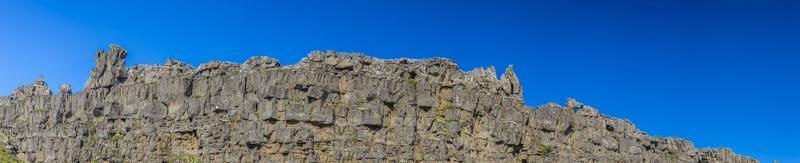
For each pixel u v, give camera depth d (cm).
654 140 16538
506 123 14088
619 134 15988
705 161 17038
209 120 13662
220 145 13288
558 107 15125
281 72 13412
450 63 14400
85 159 14112
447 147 13525
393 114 13638
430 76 14188
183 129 13750
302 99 13338
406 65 14238
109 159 13950
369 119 13350
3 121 16012
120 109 14550
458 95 13938
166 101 14188
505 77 14950
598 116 15775
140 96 14400
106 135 14300
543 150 14438
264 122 13162
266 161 12912
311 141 13050
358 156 13100
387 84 13688
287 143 13000
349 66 13775
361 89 13625
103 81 14888
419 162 13300
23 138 15300
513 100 14588
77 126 14588
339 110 13412
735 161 17212
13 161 14700
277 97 13250
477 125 14012
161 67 14900
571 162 14725
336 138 13188
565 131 14988
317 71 13588
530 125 14538
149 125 14075
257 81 13450
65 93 15138
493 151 13812
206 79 14050
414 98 13750
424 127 13662
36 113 15188
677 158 16512
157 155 13762
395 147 13312
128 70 15112
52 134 14725
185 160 13488
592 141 15312
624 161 15512
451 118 13762
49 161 14462
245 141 13100
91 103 14812
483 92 14225
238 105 13500
